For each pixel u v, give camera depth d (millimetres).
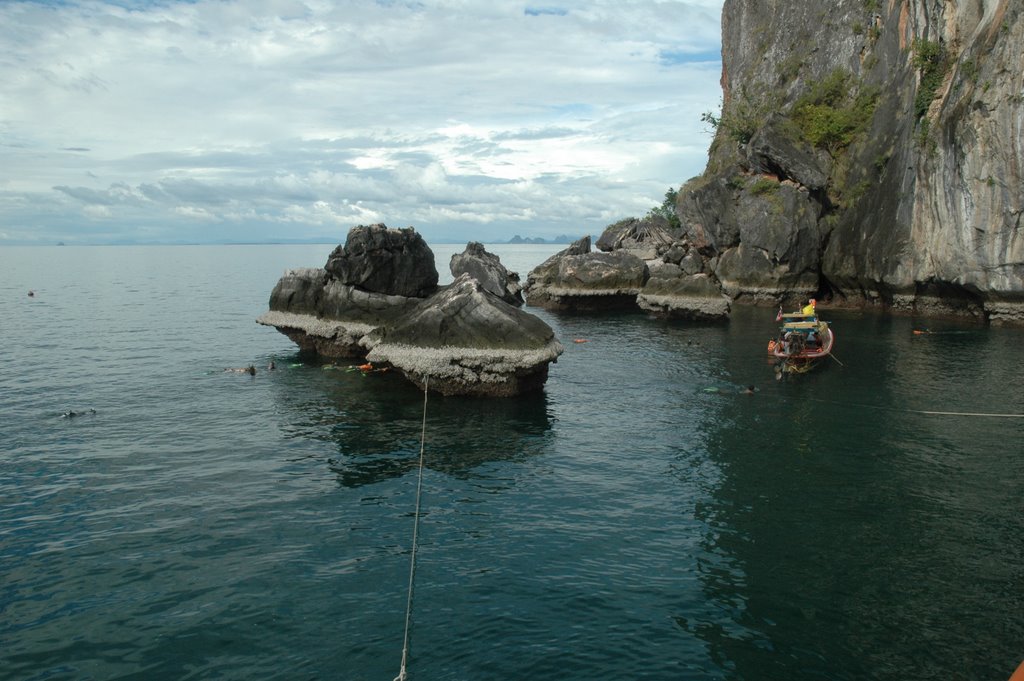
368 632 9938
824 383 25453
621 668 9133
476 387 23094
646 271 52531
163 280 86125
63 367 28266
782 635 9859
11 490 15031
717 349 33281
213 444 18359
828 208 52312
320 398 23219
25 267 123062
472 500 14734
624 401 23125
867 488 15273
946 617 10289
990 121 35531
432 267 30438
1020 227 35500
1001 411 21266
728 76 76250
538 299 55781
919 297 44062
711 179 57688
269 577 11453
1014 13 34688
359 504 14492
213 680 8914
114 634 9883
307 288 30750
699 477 16047
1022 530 13148
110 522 13500
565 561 12008
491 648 9555
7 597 10812
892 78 49094
